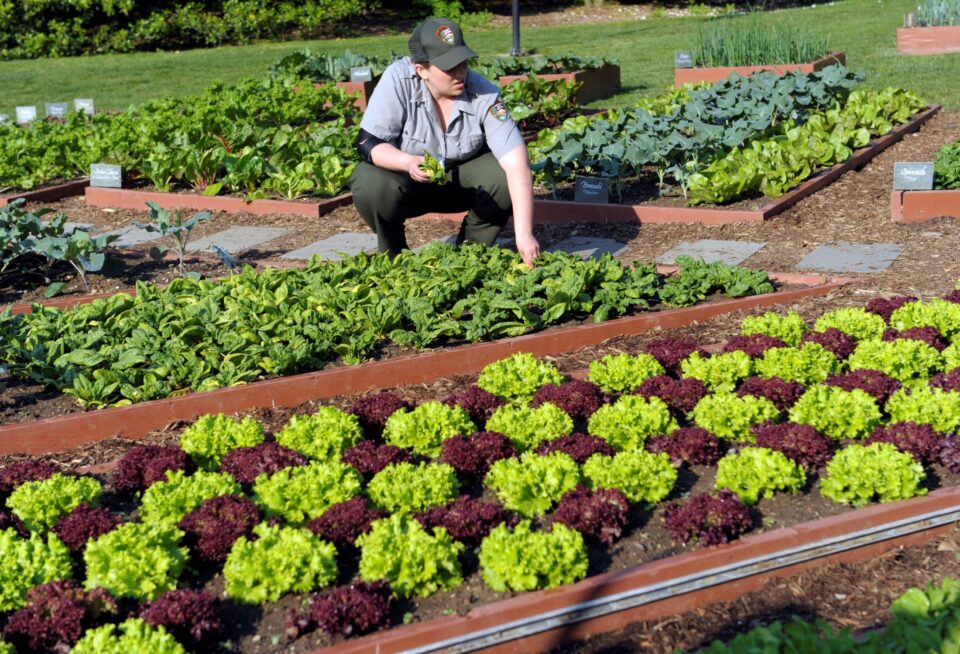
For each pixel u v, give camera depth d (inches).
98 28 933.2
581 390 193.0
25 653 130.1
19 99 688.4
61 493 162.9
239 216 373.4
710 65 608.4
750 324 221.8
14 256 279.6
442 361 215.6
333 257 317.4
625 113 403.2
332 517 150.7
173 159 398.6
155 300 247.9
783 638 117.6
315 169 381.7
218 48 919.7
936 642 113.2
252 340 221.5
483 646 129.4
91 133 467.2
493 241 287.1
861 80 442.3
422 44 249.0
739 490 157.8
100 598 134.0
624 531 153.3
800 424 174.6
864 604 135.9
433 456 181.0
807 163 356.2
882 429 177.5
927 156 403.2
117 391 207.3
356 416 186.7
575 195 349.1
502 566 135.7
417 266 259.3
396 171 269.3
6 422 198.1
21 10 912.9
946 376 192.9
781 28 614.9
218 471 180.2
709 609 137.6
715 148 361.1
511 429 179.6
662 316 235.0
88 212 394.3
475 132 264.5
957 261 271.9
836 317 221.3
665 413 182.5
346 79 614.5
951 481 163.5
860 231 309.3
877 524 147.6
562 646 132.1
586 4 1105.4
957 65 606.2
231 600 141.3
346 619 130.4
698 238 316.2
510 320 232.1
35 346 219.1
